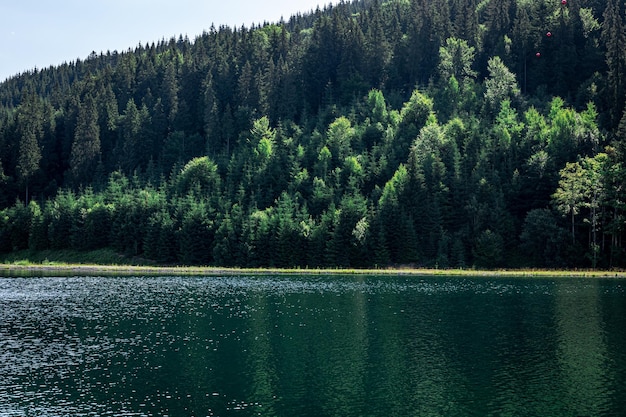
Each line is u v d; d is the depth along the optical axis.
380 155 165.75
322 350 47.00
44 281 109.38
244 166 172.50
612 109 156.00
